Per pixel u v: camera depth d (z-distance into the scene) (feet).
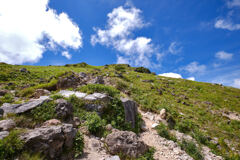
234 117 66.13
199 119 55.72
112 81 75.00
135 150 24.14
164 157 27.63
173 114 52.49
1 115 22.21
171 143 34.14
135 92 69.72
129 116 38.93
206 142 39.65
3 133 16.30
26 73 85.66
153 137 35.94
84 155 20.54
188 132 43.29
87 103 35.01
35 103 26.76
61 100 29.76
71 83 54.34
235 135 46.14
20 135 16.53
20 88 53.88
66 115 27.71
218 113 66.69
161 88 98.84
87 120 30.04
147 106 55.16
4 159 13.99
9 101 35.96
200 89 117.39
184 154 30.48
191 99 85.05
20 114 23.90
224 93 113.09
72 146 20.72
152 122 44.42
